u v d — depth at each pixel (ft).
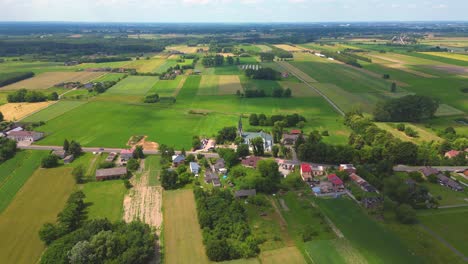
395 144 504.84
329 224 356.38
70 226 335.88
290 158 528.22
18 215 368.89
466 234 339.16
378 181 425.69
